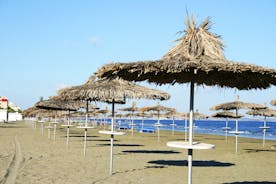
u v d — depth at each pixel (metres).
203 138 26.28
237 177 7.55
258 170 8.75
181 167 8.83
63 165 8.37
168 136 27.34
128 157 10.62
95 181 6.43
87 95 7.20
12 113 80.62
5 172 7.08
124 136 24.55
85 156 10.23
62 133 25.91
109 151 12.26
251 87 4.57
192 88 4.11
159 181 6.71
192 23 4.27
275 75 3.73
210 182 6.82
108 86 7.32
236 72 3.62
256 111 18.09
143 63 3.68
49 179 6.52
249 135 36.09
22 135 20.98
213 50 4.04
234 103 13.27
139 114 37.28
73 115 39.53
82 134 25.20
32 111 25.67
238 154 12.75
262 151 14.59
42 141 16.25
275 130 54.78
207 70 3.55
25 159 9.29
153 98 7.05
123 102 8.99
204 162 10.05
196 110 28.52
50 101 13.70
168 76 4.19
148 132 35.56
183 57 3.87
